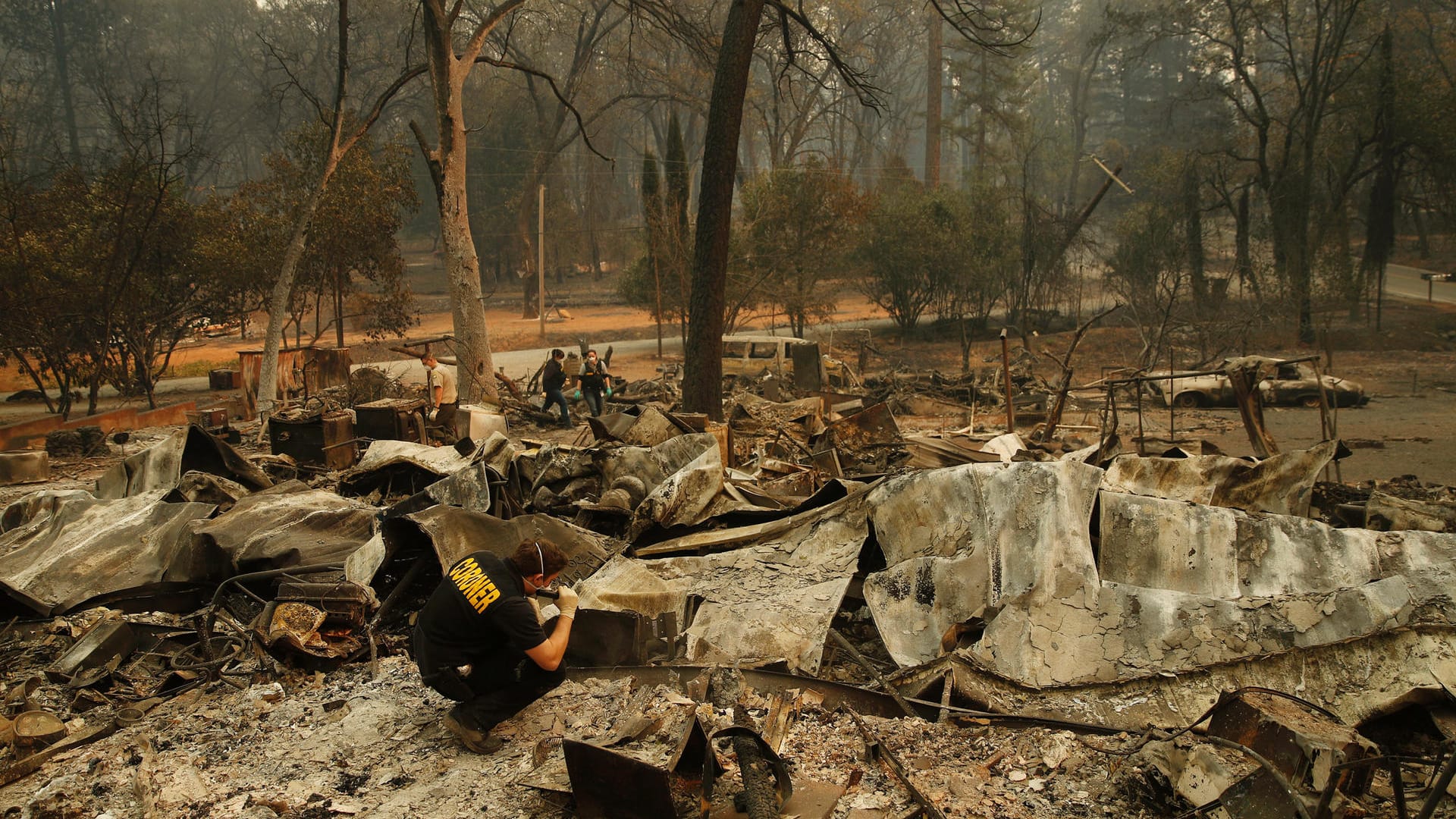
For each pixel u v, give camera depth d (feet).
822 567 19.84
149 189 68.49
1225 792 10.61
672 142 127.85
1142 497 18.65
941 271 120.16
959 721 14.37
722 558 20.80
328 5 185.06
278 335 63.98
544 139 160.76
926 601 18.01
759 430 44.55
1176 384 65.82
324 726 15.03
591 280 211.00
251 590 21.77
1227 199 113.70
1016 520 17.99
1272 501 21.36
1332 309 101.65
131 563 22.86
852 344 108.68
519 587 13.28
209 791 12.76
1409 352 95.14
